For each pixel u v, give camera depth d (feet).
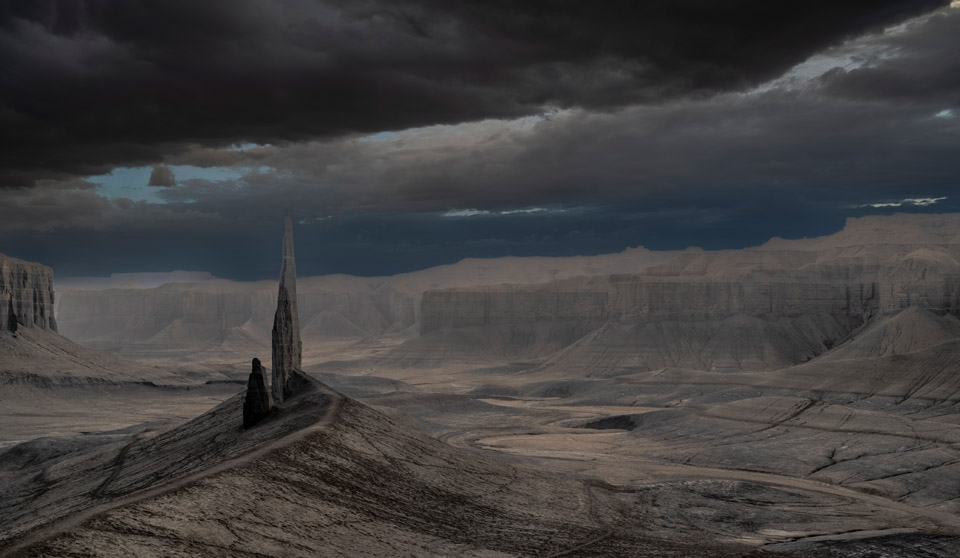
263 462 199.11
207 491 172.14
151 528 149.07
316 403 284.41
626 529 231.71
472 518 215.51
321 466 211.61
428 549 181.06
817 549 231.91
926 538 248.93
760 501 301.63
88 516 147.02
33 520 230.48
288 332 334.44
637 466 371.35
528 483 272.72
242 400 334.65
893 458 392.47
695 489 314.76
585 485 295.48
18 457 410.11
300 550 161.68
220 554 147.64
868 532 257.34
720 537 239.71
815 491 322.75
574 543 203.31
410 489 224.12
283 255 337.52
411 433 285.64
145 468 273.54
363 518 190.29
